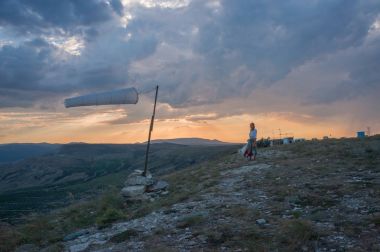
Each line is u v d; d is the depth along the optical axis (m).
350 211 12.40
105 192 23.38
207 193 18.50
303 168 21.41
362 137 35.34
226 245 10.63
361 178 17.05
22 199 192.75
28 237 16.27
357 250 9.12
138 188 20.72
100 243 12.94
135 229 13.83
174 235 12.29
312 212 12.75
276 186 17.75
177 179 26.89
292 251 9.66
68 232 16.98
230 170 25.55
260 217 12.95
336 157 24.16
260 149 37.75
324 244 9.84
